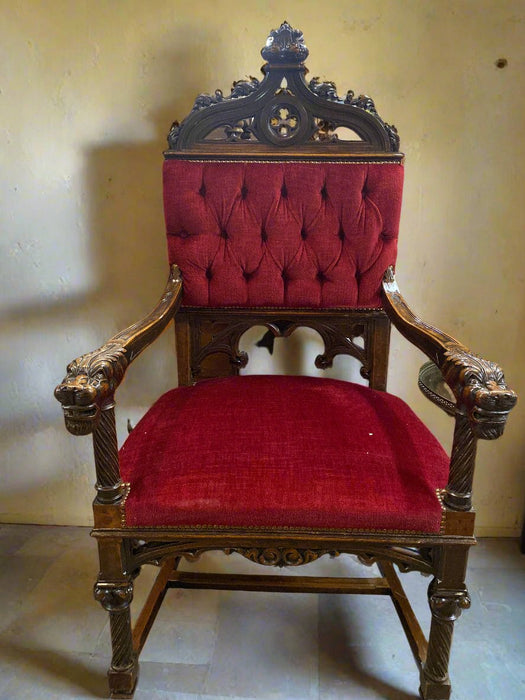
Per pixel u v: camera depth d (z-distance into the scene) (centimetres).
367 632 121
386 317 121
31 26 125
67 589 133
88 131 131
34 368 148
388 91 127
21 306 143
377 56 125
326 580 123
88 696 104
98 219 137
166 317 108
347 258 118
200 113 115
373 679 108
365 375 126
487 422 71
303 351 145
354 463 87
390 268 119
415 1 122
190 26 125
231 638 119
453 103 127
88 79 128
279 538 85
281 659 113
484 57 124
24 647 116
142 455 91
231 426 95
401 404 109
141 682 108
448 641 94
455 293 140
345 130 132
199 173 116
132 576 93
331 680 108
